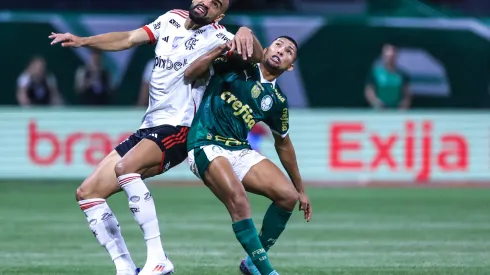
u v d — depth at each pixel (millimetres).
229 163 24438
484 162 62719
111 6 72250
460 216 45312
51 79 66438
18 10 68688
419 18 68688
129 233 38312
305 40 67438
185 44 25703
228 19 66375
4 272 27953
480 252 33156
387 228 40562
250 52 23984
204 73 25281
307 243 35656
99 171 25438
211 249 33625
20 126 60219
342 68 67938
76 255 31922
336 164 62156
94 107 63688
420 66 68562
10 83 66188
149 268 24844
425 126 62125
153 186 59656
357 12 71938
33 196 53156
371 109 67625
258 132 60812
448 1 75250
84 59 66750
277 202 25328
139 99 62531
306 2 72062
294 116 61875
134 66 66375
